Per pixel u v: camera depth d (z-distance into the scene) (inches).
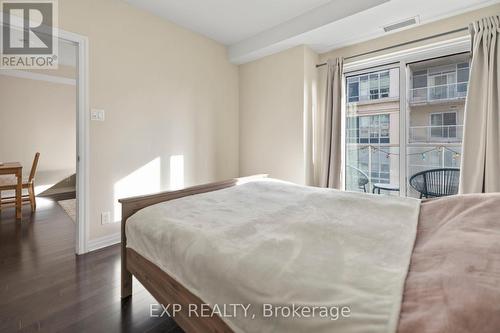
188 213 55.1
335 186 113.3
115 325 52.6
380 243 39.6
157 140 106.5
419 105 100.5
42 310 56.6
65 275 71.8
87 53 85.2
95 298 61.4
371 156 113.4
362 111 115.1
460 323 20.9
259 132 133.0
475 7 82.6
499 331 20.1
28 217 126.9
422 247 37.3
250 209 58.7
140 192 101.1
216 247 38.0
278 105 124.0
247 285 30.6
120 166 95.1
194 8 99.1
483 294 23.8
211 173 129.3
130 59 96.7
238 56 129.9
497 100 77.5
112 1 91.3
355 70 114.4
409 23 93.4
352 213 53.8
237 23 110.5
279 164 124.8
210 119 128.1
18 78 166.1
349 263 33.4
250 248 37.4
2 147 161.2
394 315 23.0
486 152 78.6
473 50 81.2
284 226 47.4
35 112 173.5
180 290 41.5
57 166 184.4
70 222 119.4
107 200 92.0
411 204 56.3
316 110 121.3
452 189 95.3
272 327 27.3
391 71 105.9
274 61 124.4
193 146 120.6
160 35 105.8
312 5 96.5
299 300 26.8
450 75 93.4
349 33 102.0
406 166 103.6
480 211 44.4
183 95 115.6
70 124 189.2
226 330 33.2
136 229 53.9
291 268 31.9
